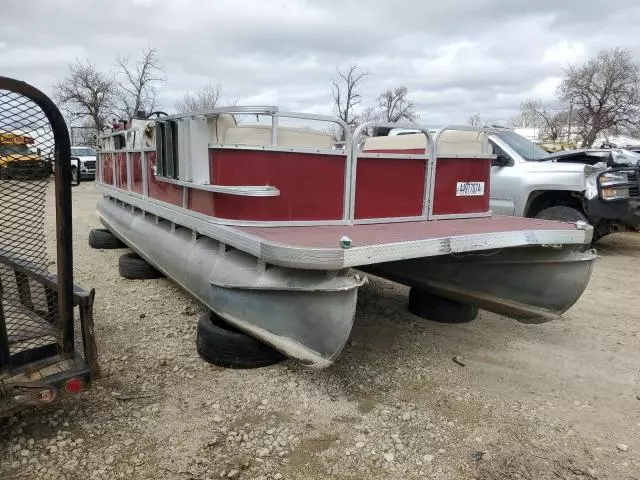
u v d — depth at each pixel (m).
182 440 2.68
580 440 2.80
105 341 3.90
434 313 4.62
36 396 2.44
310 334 2.88
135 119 5.54
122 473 2.41
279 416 2.94
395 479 2.45
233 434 2.74
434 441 2.75
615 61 37.41
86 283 5.49
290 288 2.86
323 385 3.30
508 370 3.64
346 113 32.94
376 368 3.60
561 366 3.74
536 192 7.54
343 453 2.62
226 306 3.31
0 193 2.36
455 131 4.58
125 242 5.99
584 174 7.15
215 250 3.69
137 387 3.20
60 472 2.40
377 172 3.84
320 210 3.62
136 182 5.52
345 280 2.80
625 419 3.02
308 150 3.50
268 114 3.32
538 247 3.88
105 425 2.78
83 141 24.16
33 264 2.56
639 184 6.83
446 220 4.23
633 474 2.52
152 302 4.83
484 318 4.77
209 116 3.54
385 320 4.62
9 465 2.44
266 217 3.44
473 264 4.24
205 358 3.53
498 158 7.89
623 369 3.71
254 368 3.46
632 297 5.62
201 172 3.60
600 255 8.07
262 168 3.38
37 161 2.34
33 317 2.63
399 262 4.68
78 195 16.75
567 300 3.93
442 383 3.41
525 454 2.66
